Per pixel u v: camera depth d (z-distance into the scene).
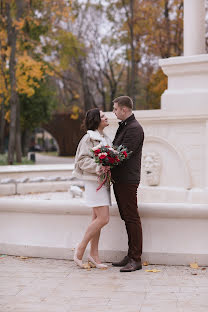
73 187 9.59
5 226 5.25
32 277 4.29
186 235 4.65
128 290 3.85
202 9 7.21
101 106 34.59
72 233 4.98
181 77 6.76
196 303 3.49
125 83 33.66
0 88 21.91
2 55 21.70
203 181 6.24
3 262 4.88
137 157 4.52
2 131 30.41
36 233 5.12
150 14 25.55
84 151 4.43
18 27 20.33
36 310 3.40
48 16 24.14
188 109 6.61
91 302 3.57
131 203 4.49
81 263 4.61
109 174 4.42
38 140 71.31
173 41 25.67
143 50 26.89
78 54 28.11
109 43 29.38
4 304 3.54
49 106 33.94
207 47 22.06
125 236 4.82
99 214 4.48
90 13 29.25
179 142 6.38
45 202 5.01
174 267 4.59
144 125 6.61
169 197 6.39
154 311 3.33
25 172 11.28
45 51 24.84
